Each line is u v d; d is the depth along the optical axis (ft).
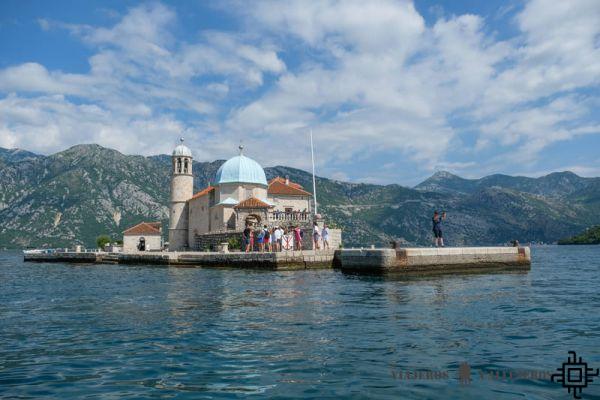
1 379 25.50
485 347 31.19
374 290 63.98
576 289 65.72
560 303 51.08
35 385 24.53
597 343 32.24
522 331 36.06
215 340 33.71
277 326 38.45
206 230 208.64
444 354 29.50
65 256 206.28
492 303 51.03
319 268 110.42
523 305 49.55
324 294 59.57
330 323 39.50
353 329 36.94
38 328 38.99
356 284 72.54
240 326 38.65
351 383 24.32
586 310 46.16
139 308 49.80
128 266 155.33
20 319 43.55
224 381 24.89
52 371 26.86
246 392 23.26
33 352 30.94
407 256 91.09
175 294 62.59
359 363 27.66
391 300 53.62
